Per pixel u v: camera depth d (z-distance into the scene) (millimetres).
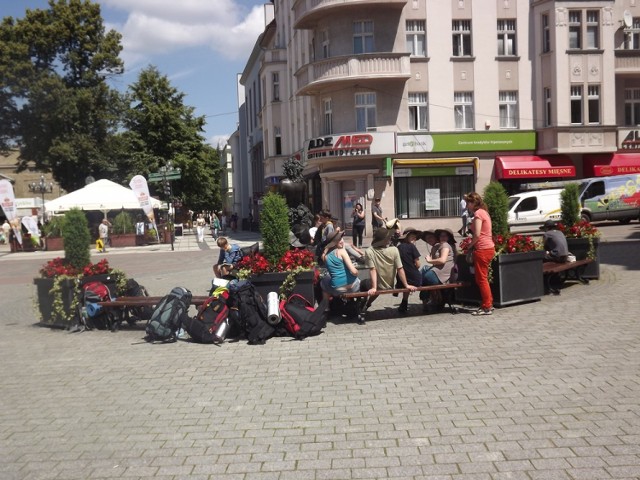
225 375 7289
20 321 12531
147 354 8641
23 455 5180
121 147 48750
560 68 32531
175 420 5824
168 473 4656
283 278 9711
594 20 32906
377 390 6352
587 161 33750
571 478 4176
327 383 6703
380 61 31562
